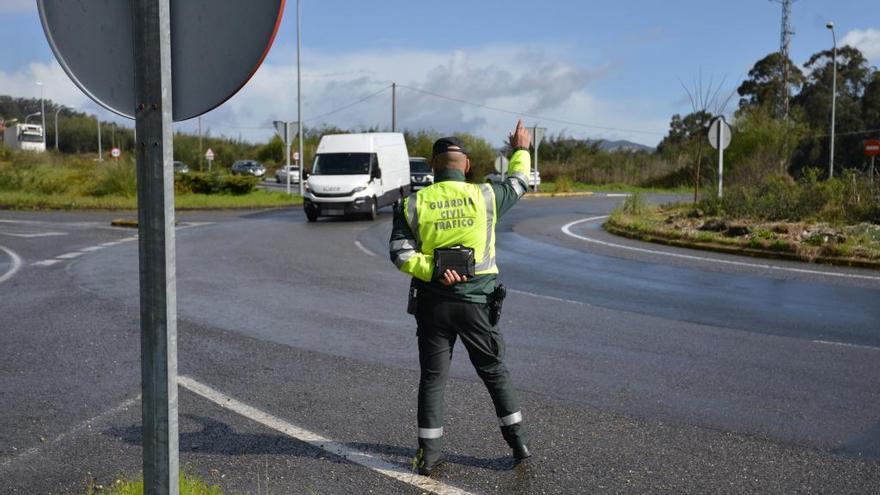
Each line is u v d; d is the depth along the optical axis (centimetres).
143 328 261
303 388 586
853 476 423
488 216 425
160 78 250
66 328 789
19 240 1647
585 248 1545
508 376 438
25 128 6281
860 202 1656
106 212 2619
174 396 264
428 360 429
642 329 793
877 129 5372
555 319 844
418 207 420
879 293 1005
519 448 439
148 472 268
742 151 3055
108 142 8506
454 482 413
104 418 520
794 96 5625
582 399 559
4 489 404
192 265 1275
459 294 419
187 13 263
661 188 5041
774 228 1548
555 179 5544
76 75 271
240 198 3325
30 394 571
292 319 838
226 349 705
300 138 3525
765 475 424
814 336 761
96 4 266
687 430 495
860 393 575
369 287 1057
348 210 2261
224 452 455
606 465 437
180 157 5909
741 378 614
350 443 471
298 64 3466
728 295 996
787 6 5419
